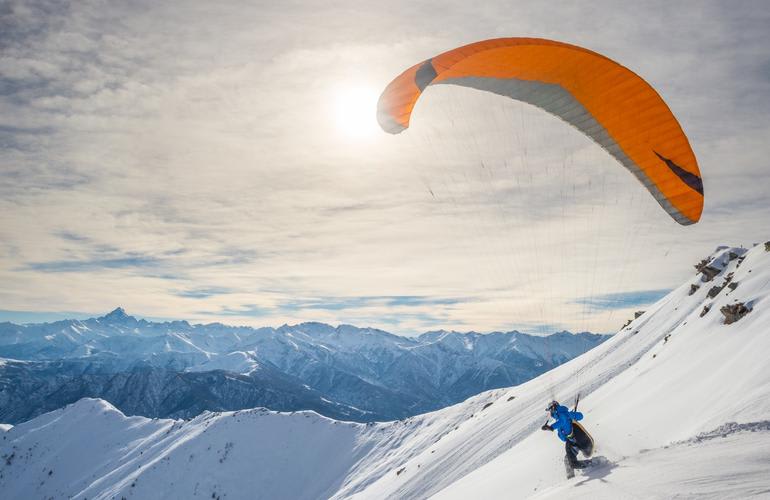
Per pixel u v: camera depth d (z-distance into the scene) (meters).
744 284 38.56
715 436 10.30
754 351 20.86
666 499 6.77
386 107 15.29
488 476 35.78
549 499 8.88
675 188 15.73
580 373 75.25
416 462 92.06
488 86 16.91
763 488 6.36
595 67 14.82
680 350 35.75
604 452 20.44
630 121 15.52
